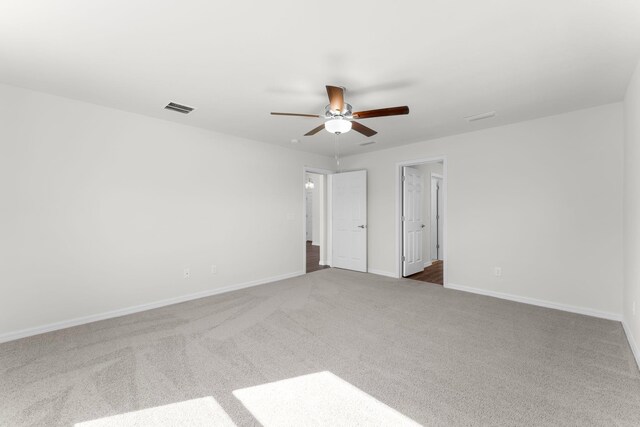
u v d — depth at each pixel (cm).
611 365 218
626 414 166
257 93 284
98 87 271
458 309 344
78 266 301
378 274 532
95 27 183
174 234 371
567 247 338
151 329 287
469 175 416
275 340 262
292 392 188
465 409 171
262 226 470
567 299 338
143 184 346
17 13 169
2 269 261
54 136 288
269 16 173
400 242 509
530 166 363
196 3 162
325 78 252
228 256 426
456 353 238
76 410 170
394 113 248
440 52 212
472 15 172
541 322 302
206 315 326
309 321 308
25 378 202
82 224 303
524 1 160
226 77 251
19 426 158
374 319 313
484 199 402
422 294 405
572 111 332
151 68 237
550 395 184
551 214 348
